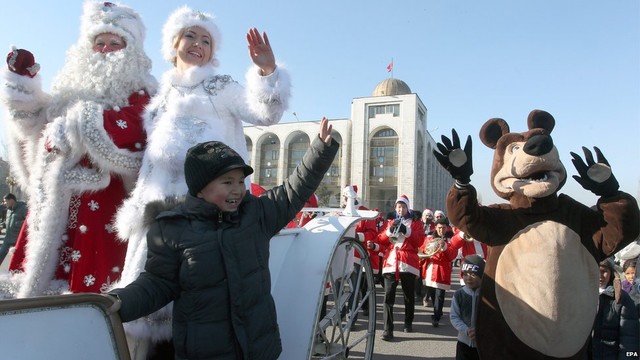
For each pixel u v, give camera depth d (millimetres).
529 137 2928
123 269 2270
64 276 2443
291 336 2490
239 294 1873
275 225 2154
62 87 2676
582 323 2627
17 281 2408
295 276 2680
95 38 2760
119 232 2256
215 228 1926
